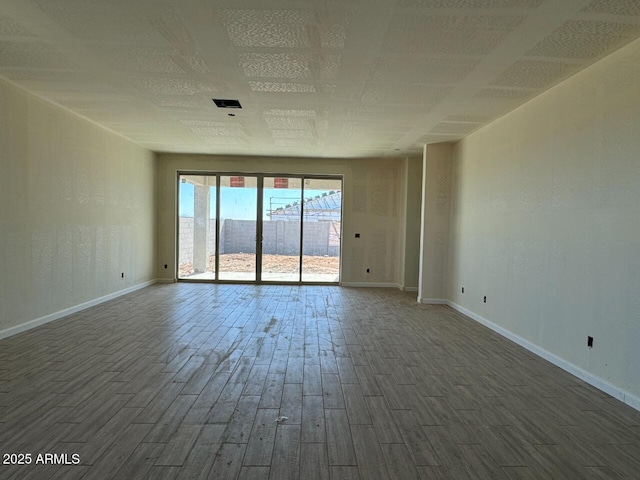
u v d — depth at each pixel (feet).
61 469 5.98
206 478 5.85
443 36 8.43
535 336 12.21
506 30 8.11
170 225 24.93
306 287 24.68
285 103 13.25
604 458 6.63
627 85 8.75
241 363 10.83
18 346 11.82
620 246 8.91
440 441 7.06
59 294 15.26
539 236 12.05
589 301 9.87
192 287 23.48
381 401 8.66
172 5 7.47
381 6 7.32
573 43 8.65
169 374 9.90
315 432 7.27
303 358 11.37
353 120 15.19
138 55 9.78
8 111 12.31
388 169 25.27
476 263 16.55
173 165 24.68
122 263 20.39
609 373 9.20
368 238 25.43
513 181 13.62
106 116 15.72
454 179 19.20
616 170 9.05
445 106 13.25
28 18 8.01
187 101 13.38
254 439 6.97
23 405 8.06
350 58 9.63
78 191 16.24
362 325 15.42
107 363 10.57
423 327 15.24
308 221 25.64
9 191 12.52
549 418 8.00
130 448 6.59
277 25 8.13
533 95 12.10
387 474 6.07
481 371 10.60
